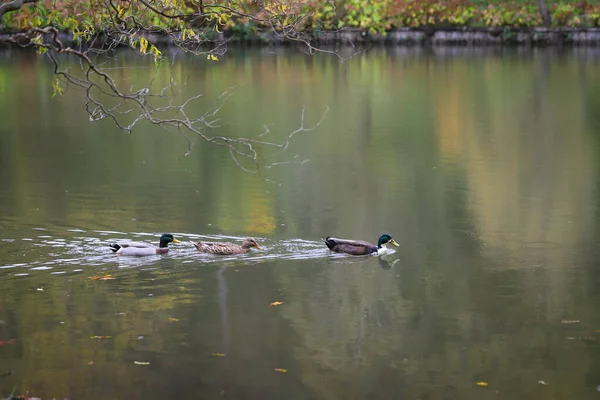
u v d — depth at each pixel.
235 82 37.38
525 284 12.57
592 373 9.58
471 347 10.28
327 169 21.34
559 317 11.24
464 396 9.06
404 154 23.20
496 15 53.56
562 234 15.33
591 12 53.53
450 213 17.00
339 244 14.30
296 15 13.11
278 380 9.38
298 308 11.58
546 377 9.50
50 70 39.88
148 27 12.73
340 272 13.24
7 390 9.05
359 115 29.61
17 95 32.91
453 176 20.52
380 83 37.84
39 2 11.09
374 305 11.73
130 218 16.31
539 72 41.03
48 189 18.75
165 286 12.42
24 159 22.06
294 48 50.16
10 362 9.73
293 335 10.62
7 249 14.11
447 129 27.02
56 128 26.62
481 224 16.14
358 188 19.23
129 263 13.50
